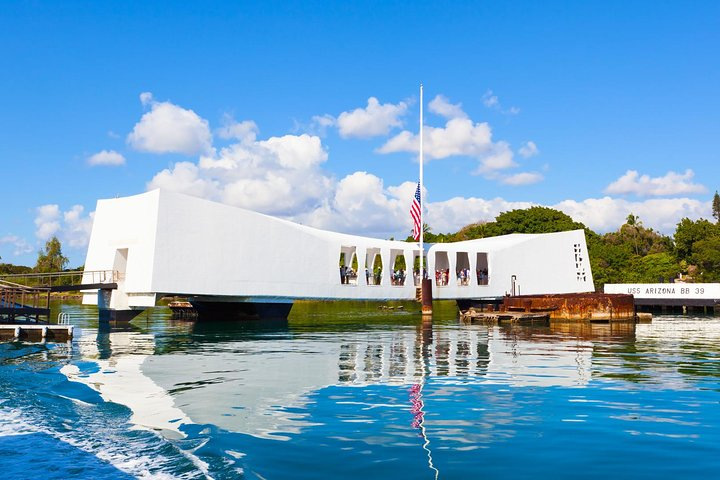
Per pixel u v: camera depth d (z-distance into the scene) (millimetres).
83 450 8102
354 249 50094
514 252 49656
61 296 85250
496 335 26766
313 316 45250
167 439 8625
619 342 23188
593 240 83562
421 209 41375
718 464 7352
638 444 8227
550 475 6973
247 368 16078
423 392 12180
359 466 7316
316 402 11211
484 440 8453
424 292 40750
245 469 7227
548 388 12586
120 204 34844
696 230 79625
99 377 14617
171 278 32375
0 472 7223
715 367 15812
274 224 37219
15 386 13359
